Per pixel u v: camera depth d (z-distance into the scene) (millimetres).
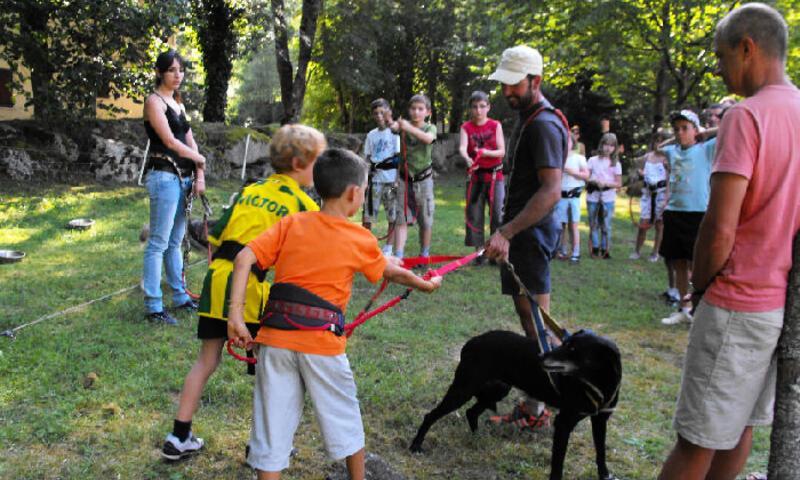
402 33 24828
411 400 4316
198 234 8000
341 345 2797
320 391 2750
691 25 16297
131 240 8125
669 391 4777
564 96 25359
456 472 3508
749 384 2486
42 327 5039
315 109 30312
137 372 4344
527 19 17750
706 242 2453
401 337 5473
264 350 2752
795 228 2412
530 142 3590
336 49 22812
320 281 2740
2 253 6957
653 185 9641
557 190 3520
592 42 17031
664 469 2736
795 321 2406
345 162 2783
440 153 22578
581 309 6930
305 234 2762
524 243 3766
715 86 17688
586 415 3250
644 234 9836
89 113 11547
